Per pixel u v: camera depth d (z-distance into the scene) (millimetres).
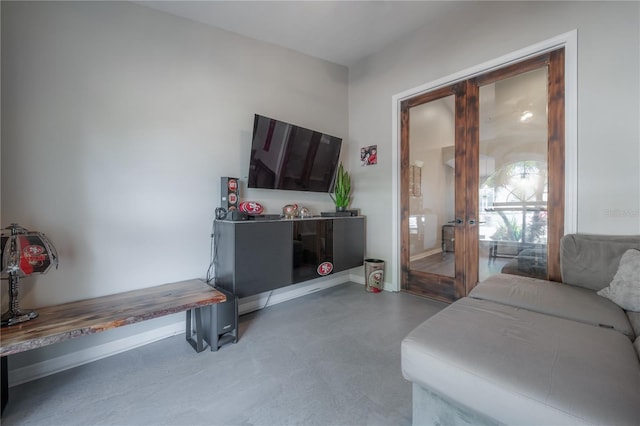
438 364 1039
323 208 3395
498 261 2447
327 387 1501
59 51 1778
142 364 1765
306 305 2773
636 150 1755
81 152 1857
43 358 1680
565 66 2029
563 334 1142
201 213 2412
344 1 2348
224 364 1738
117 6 1997
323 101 3359
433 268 2898
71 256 1820
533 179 2232
